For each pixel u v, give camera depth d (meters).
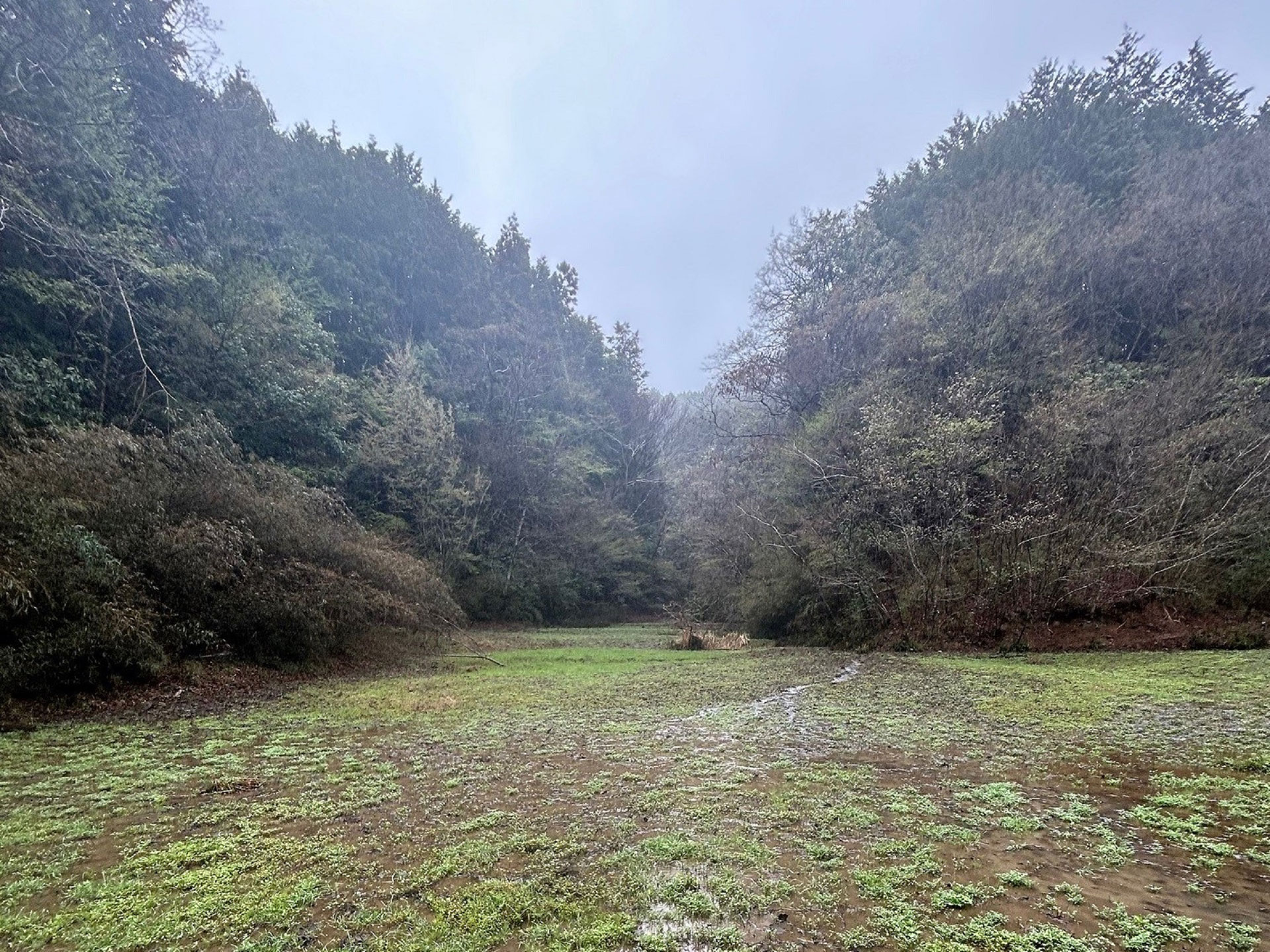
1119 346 16.20
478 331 28.91
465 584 23.14
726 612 20.53
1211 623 10.91
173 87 17.62
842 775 4.87
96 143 12.27
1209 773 4.57
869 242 23.75
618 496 33.78
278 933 2.72
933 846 3.54
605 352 40.94
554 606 27.86
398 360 22.20
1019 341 15.48
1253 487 11.24
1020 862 3.31
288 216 24.03
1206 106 24.00
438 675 11.33
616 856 3.47
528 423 28.30
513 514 26.59
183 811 4.26
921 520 14.34
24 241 10.38
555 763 5.41
